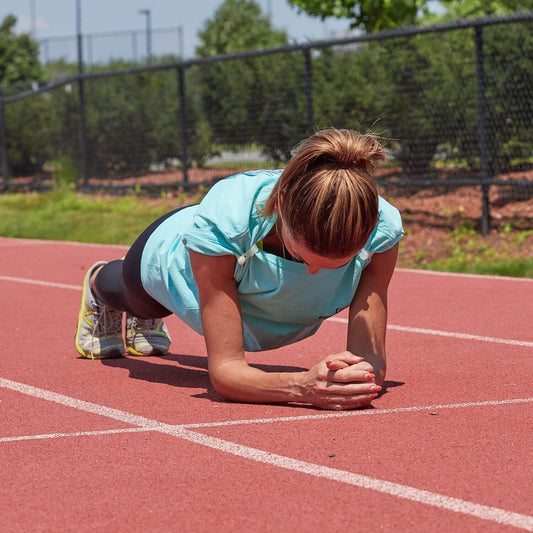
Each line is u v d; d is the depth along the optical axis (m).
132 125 15.82
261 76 13.33
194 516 2.52
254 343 3.77
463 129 10.73
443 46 10.88
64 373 4.50
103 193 16.22
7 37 35.03
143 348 4.87
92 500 2.68
